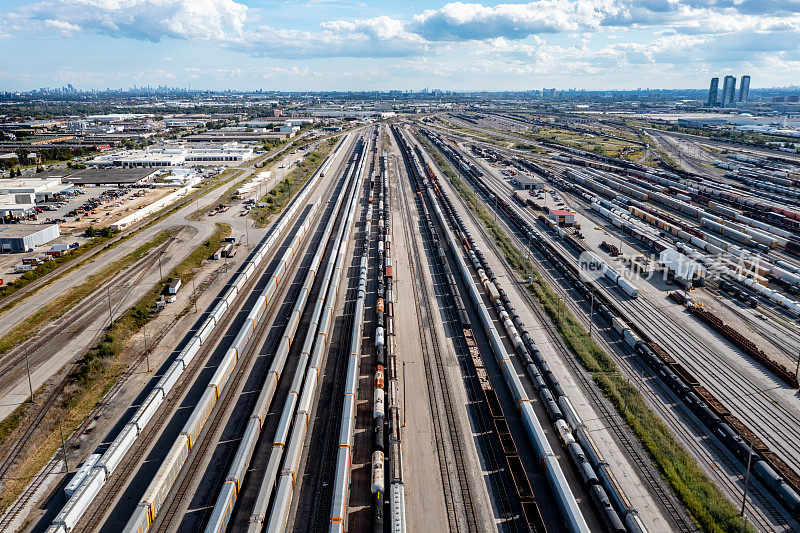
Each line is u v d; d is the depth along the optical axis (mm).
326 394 56344
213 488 43406
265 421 51562
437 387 57906
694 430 50719
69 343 64875
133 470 44969
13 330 67750
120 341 66500
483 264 93812
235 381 58688
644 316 74250
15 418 50531
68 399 54094
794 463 46000
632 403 54219
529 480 44438
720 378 58906
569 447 46406
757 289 81625
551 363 62438
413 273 92562
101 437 49188
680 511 40875
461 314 72688
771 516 40594
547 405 52531
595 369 60719
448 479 44594
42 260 92875
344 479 41938
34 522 39469
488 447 48500
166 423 51312
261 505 39188
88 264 92625
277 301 79938
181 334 69188
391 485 41844
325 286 80375
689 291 82500
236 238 110875
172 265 92500
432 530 39500
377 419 49938
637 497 42188
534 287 85125
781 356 63125
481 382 58250
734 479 44469
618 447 48125
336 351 64938
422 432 50469
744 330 69750
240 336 64750
